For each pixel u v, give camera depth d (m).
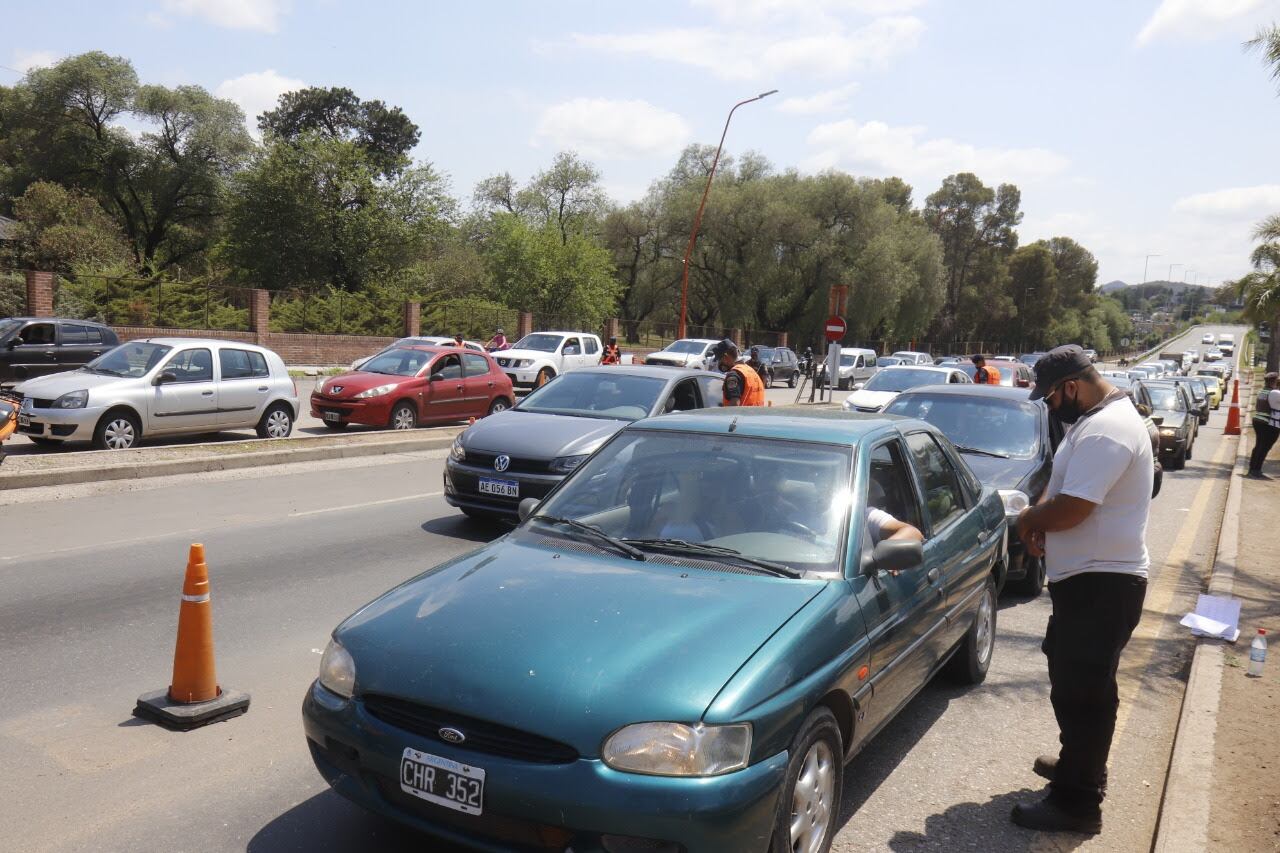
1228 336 174.25
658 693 2.95
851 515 3.99
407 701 3.12
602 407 10.02
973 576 5.18
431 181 51.84
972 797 4.30
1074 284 127.75
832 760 3.47
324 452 13.38
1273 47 17.91
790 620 3.38
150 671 5.23
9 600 6.35
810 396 32.59
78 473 10.52
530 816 2.87
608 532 4.14
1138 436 3.76
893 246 59.97
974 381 18.02
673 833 2.79
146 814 3.75
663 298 62.38
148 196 56.50
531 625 3.29
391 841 3.61
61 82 50.84
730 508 4.11
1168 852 3.70
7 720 4.55
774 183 59.41
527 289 50.00
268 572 7.38
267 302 33.09
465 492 9.02
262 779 4.08
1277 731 5.05
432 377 16.97
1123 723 5.41
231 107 55.59
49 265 37.81
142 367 13.16
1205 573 9.38
